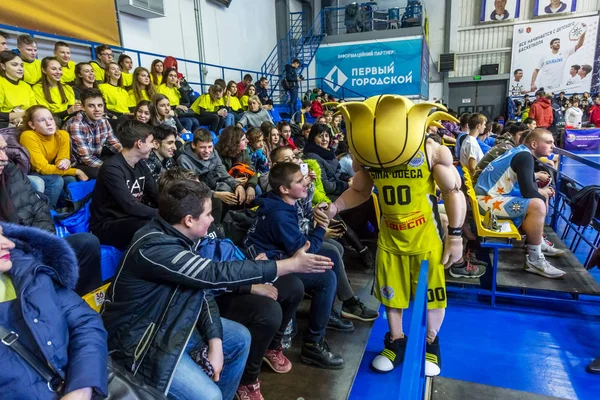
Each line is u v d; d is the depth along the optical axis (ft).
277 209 6.23
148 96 16.40
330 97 36.70
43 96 12.34
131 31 21.17
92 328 3.51
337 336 7.32
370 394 6.22
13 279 3.25
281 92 38.19
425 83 42.55
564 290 8.83
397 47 36.78
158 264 4.14
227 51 31.12
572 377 6.94
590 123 36.01
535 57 45.47
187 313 4.27
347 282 7.77
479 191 10.16
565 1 43.19
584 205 10.59
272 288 5.60
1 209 5.97
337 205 6.50
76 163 9.93
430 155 5.49
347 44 38.29
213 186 9.93
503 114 48.08
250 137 13.26
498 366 7.30
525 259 10.26
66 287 3.60
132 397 3.43
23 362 3.10
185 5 25.91
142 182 8.09
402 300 6.24
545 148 9.80
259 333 5.24
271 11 38.50
